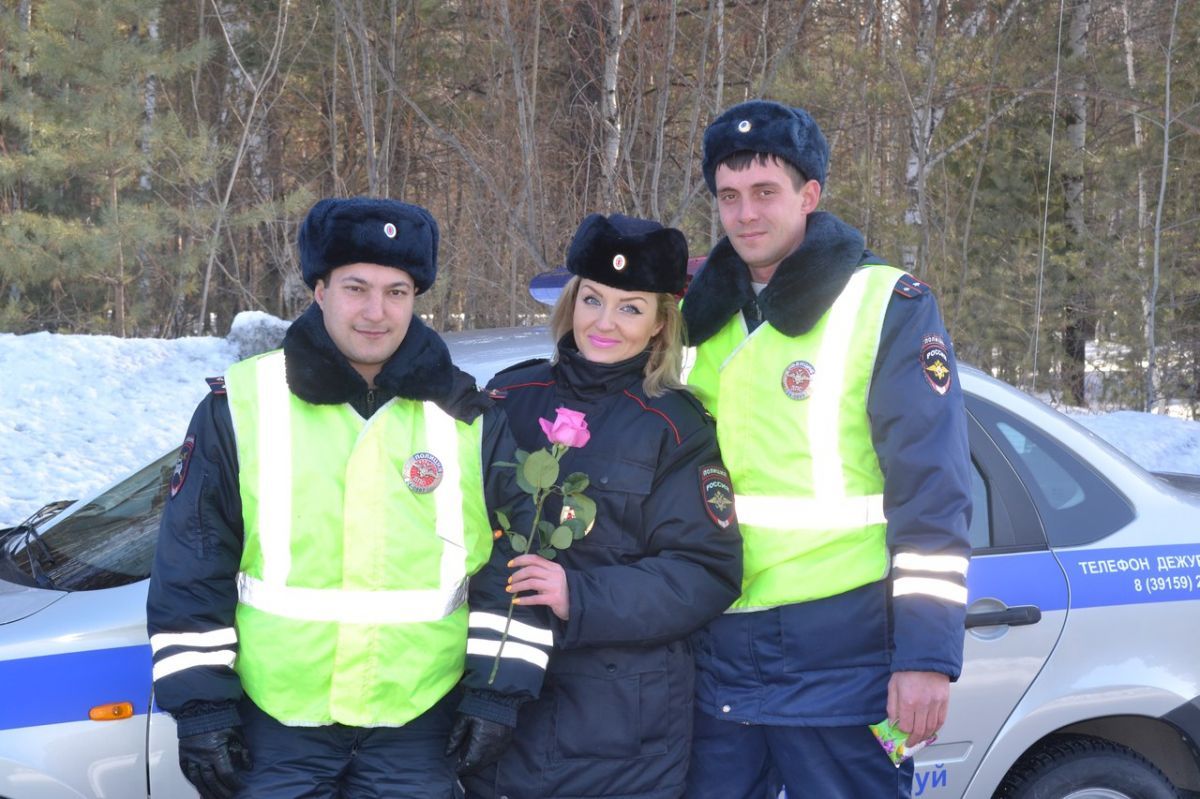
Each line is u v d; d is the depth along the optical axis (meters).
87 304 16.55
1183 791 3.30
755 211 2.47
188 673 2.12
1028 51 14.80
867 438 2.43
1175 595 3.11
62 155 13.43
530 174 8.87
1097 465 3.20
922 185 13.40
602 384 2.47
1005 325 16.67
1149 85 15.38
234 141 18.20
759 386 2.48
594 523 2.39
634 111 9.20
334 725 2.25
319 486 2.22
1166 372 16.59
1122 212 16.58
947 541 2.25
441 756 2.32
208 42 14.23
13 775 2.39
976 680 2.94
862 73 12.90
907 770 2.41
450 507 2.29
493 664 2.25
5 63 15.55
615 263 2.40
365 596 2.22
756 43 9.25
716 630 2.51
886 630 2.41
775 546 2.44
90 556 2.84
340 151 17.70
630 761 2.37
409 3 14.98
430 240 2.29
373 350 2.26
